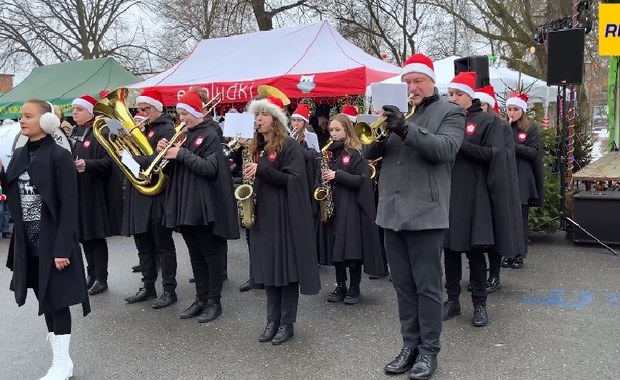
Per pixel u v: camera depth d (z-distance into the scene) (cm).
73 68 1628
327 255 504
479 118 430
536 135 611
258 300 528
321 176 491
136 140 493
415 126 308
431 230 330
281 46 1041
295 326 454
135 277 625
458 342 406
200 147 457
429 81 338
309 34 1041
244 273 630
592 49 1767
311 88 891
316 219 506
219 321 473
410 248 337
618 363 364
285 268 404
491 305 487
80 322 482
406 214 328
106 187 554
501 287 540
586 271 588
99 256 565
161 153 452
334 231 495
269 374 368
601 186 825
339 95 880
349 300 505
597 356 376
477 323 435
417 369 344
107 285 589
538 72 1883
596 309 469
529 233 764
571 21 880
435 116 334
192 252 479
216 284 478
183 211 445
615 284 538
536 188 616
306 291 402
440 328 346
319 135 999
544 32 938
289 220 405
